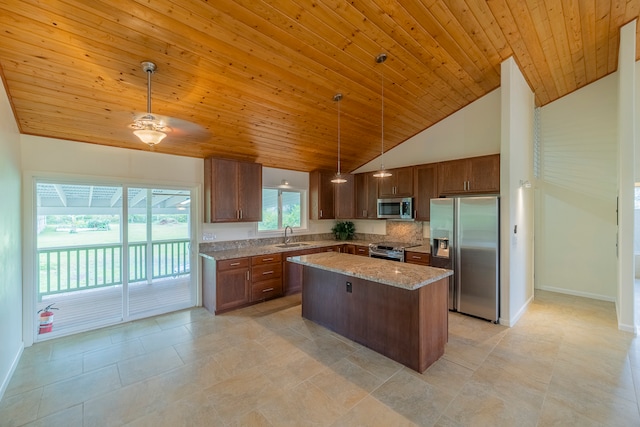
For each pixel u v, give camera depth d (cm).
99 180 351
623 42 325
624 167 335
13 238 271
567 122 478
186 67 264
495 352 288
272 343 310
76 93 267
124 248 376
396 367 262
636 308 414
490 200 362
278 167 537
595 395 220
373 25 266
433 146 496
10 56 221
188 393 226
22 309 300
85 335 330
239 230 486
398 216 506
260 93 323
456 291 395
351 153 534
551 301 448
